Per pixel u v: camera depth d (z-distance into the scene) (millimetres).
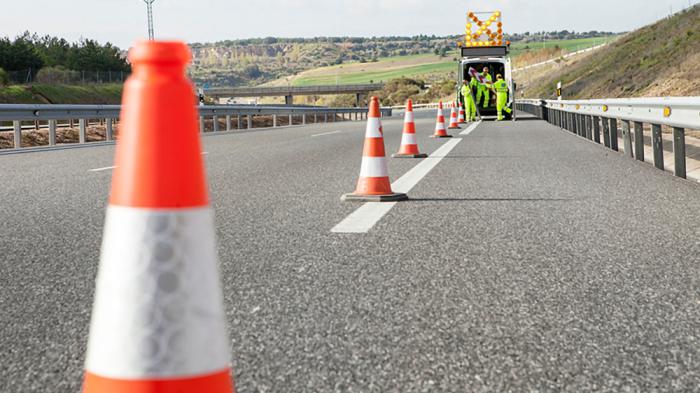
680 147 10398
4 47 89250
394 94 151000
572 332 3686
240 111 30641
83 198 8781
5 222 7074
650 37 64688
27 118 18266
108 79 90812
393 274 4863
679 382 3041
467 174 10961
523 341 3549
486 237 6129
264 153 15664
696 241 5934
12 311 4117
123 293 1858
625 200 8234
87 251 5703
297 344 3504
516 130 24594
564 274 4871
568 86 72750
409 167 12062
